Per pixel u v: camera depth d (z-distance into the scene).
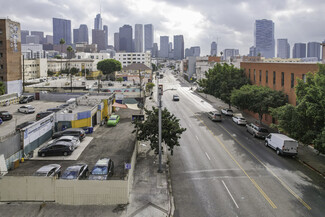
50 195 19.70
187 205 20.17
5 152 25.84
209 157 31.00
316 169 27.59
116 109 62.44
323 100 24.45
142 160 29.50
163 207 19.48
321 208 19.83
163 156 31.05
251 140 38.62
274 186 23.50
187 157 30.95
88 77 143.12
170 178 25.06
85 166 23.58
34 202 19.73
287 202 20.67
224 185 23.62
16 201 19.78
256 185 23.64
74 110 42.78
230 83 59.75
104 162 23.72
